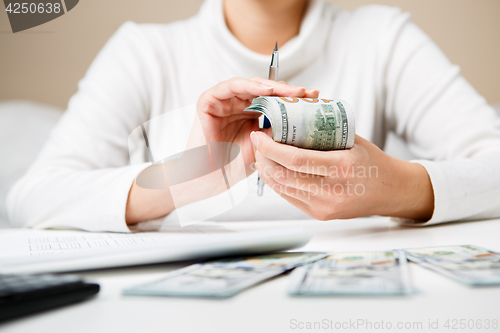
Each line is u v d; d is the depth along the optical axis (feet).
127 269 1.28
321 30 3.97
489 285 0.94
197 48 4.23
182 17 6.24
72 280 0.93
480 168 2.45
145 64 4.16
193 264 1.28
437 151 3.56
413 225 2.34
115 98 3.97
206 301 0.90
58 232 2.43
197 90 4.14
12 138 5.38
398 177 2.13
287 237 1.32
